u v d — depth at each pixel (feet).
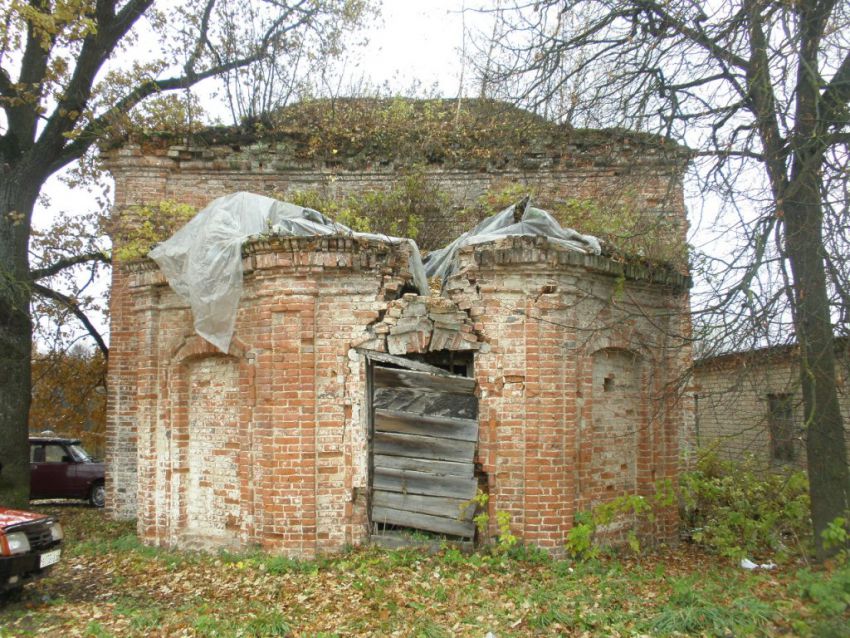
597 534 30.14
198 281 30.99
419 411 29.22
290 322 29.27
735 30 25.71
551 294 29.14
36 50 43.60
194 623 22.39
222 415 32.07
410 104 53.36
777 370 27.30
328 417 29.25
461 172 48.52
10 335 41.50
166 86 49.96
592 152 46.39
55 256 51.70
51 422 65.31
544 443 28.55
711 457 39.81
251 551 29.63
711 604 22.12
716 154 26.84
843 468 26.96
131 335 44.60
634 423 33.01
